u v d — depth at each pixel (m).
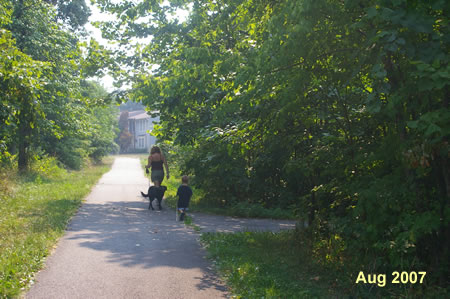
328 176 8.66
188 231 10.85
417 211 5.78
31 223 10.57
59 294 5.70
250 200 16.50
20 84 11.16
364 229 6.33
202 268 7.30
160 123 16.81
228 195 17.08
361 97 7.40
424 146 4.96
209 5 14.34
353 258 6.83
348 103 7.45
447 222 5.43
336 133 8.03
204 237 9.82
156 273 6.86
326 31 6.16
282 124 7.20
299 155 9.29
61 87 25.38
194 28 15.09
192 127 15.72
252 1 8.05
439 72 4.43
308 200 9.59
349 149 7.25
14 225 10.12
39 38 24.50
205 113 15.47
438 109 4.89
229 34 11.28
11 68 10.97
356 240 6.71
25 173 24.27
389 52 5.37
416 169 5.50
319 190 8.05
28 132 24.62
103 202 16.81
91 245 8.73
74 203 15.17
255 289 6.11
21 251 7.66
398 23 4.56
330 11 5.92
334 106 7.55
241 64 7.42
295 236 9.30
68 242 8.95
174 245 9.07
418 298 5.43
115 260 7.59
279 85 7.11
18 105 11.60
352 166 7.21
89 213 13.42
